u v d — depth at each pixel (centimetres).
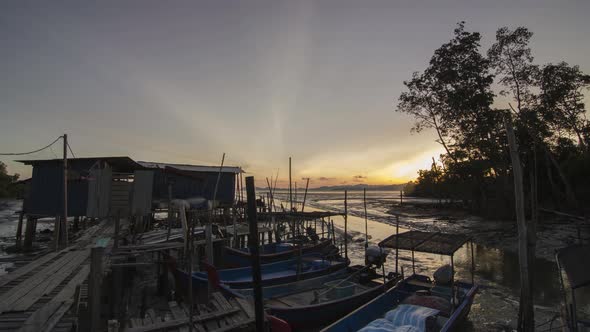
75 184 2248
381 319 1109
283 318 1199
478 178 4447
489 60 3784
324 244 2330
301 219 2544
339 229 4156
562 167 3881
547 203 3969
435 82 4150
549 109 3591
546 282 1855
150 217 3209
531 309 1041
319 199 14412
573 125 3734
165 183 3067
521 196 1068
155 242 1716
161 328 859
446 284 1416
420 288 1430
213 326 912
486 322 1358
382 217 5650
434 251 1241
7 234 3516
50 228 4019
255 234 678
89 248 1598
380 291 1499
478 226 3847
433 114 4394
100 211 2225
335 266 1792
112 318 1270
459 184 5294
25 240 2480
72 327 770
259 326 672
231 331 901
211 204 2720
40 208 2256
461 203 6178
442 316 1129
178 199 2933
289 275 1634
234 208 2395
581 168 3662
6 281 1038
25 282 1034
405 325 1045
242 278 1655
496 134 3809
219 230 2430
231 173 3525
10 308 824
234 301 1089
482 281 1952
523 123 3566
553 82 3534
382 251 1848
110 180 2269
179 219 2928
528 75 3625
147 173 2331
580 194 3653
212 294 1168
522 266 1053
